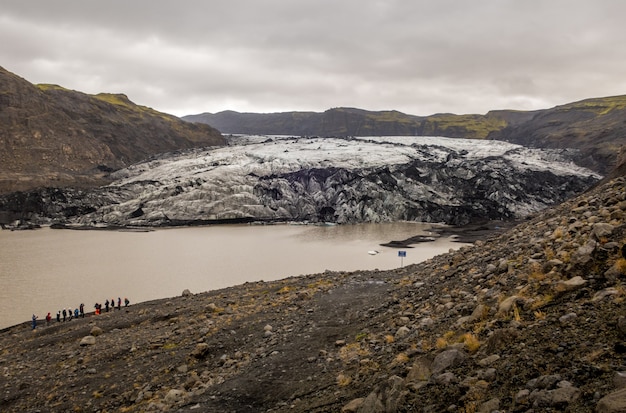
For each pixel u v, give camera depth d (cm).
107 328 3028
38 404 1872
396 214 14738
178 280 6303
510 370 835
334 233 11600
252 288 3744
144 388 1828
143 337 2594
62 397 1897
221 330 2411
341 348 1648
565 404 666
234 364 1845
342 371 1383
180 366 1983
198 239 10531
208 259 7894
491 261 1927
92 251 8812
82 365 2259
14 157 17938
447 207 14425
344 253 8412
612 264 1063
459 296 1655
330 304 2578
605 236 1195
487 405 758
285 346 1888
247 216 14075
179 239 10538
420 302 1911
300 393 1320
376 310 2111
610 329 808
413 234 11288
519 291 1255
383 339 1555
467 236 10756
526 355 859
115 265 7394
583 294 1012
